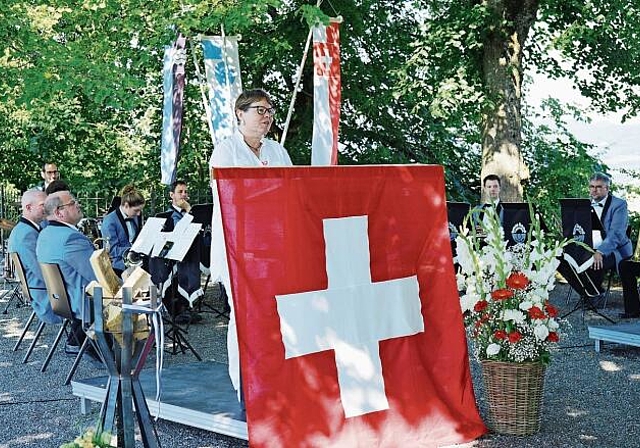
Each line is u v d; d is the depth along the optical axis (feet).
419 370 16.43
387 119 58.54
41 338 29.78
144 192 66.28
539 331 16.69
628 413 18.69
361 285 15.89
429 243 16.96
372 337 15.89
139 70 44.57
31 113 60.29
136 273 14.26
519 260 17.69
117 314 13.78
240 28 37.37
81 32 37.06
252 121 16.96
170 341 28.55
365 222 16.06
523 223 31.50
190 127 59.98
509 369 16.87
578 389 20.85
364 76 55.52
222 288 34.30
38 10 35.73
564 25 53.88
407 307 16.42
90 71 35.37
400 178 16.63
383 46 55.36
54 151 68.54
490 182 32.24
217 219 16.25
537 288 17.10
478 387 21.52
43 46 35.29
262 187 14.99
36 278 24.61
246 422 15.78
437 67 49.21
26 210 25.30
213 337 29.48
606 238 31.32
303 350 15.07
